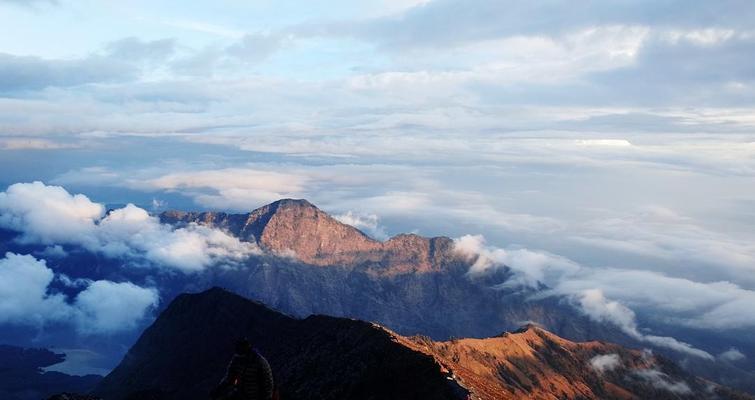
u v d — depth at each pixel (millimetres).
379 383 118938
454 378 112750
